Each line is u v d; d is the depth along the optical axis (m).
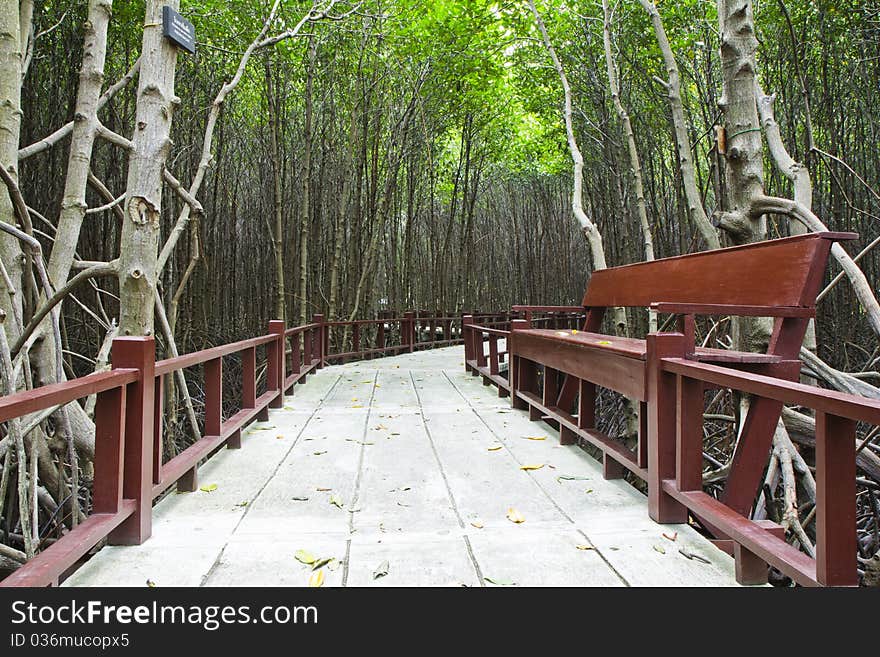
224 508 2.60
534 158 14.99
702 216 4.07
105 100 3.65
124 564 2.01
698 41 7.20
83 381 1.75
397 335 12.95
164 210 7.55
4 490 2.66
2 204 3.10
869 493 3.88
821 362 3.39
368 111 10.29
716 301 2.83
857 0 6.52
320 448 3.67
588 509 2.58
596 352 3.07
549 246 17.41
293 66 8.85
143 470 2.20
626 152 9.14
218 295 11.15
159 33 2.86
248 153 11.70
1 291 3.10
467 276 15.45
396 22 8.46
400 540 2.23
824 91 6.63
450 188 17.36
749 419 2.25
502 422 4.44
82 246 7.43
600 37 8.17
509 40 9.43
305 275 8.83
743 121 3.27
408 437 3.96
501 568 1.97
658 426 2.36
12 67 3.09
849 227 7.32
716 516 1.94
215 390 3.23
